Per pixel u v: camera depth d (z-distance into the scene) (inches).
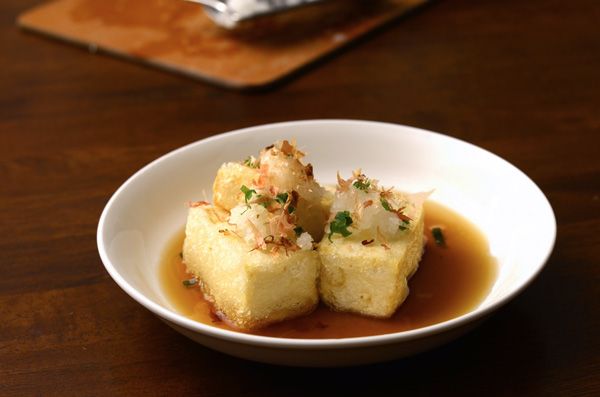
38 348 24.1
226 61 36.7
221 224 24.8
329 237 24.4
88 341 24.2
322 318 24.2
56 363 23.7
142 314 24.8
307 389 22.7
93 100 35.2
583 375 22.9
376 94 35.0
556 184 29.5
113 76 36.7
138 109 34.6
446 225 27.1
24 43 39.5
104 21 40.3
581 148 31.3
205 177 28.1
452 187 28.0
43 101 35.3
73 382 23.2
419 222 25.2
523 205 26.0
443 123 33.2
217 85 35.7
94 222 28.6
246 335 21.3
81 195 29.9
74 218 28.8
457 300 24.6
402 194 26.2
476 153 27.8
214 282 24.4
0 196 30.0
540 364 23.1
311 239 24.1
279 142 25.5
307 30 38.7
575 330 24.0
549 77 35.7
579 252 26.5
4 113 34.6
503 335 23.9
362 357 21.7
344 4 41.0
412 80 35.8
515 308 24.6
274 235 23.8
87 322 24.8
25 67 37.6
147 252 26.0
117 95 35.5
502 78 35.8
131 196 26.4
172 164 27.6
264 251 23.7
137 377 23.2
